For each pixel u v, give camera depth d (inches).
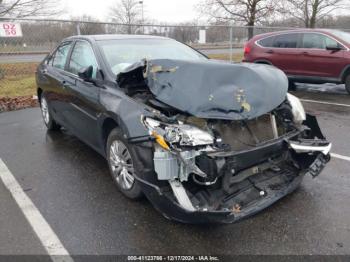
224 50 556.7
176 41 195.3
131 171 130.5
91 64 162.2
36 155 185.0
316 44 350.6
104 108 137.0
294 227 118.1
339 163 170.1
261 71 133.0
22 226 120.1
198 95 117.1
